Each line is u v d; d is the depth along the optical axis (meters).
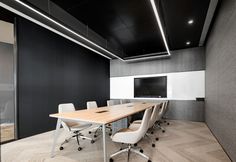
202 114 5.17
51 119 4.06
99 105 6.31
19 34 3.37
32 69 3.63
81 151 2.67
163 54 5.57
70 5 2.99
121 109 3.27
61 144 2.88
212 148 2.79
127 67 6.83
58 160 2.34
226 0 2.48
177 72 5.71
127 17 3.46
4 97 4.19
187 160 2.32
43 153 2.59
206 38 4.59
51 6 2.85
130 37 4.67
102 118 2.20
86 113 2.69
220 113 2.91
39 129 3.73
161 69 6.03
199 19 3.40
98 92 6.30
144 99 6.35
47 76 4.01
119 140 2.09
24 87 3.44
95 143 3.06
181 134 3.68
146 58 6.01
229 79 2.34
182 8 2.95
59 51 4.43
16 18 3.32
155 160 2.32
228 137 2.41
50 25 3.14
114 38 4.76
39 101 3.77
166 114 5.78
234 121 2.13
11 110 4.05
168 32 4.12
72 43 4.95
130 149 2.36
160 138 3.37
